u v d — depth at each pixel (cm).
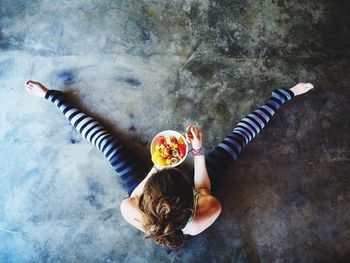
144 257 244
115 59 275
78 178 256
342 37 281
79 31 279
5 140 262
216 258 244
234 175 258
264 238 247
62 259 243
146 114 267
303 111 269
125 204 204
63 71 273
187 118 267
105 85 272
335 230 250
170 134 215
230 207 252
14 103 267
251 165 259
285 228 249
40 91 256
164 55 276
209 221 202
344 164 261
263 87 271
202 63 274
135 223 205
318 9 284
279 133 265
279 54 276
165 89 271
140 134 265
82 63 275
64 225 249
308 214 252
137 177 231
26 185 255
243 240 247
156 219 158
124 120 267
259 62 275
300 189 256
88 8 283
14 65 273
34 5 284
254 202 254
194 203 183
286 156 261
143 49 277
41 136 263
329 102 271
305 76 274
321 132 266
